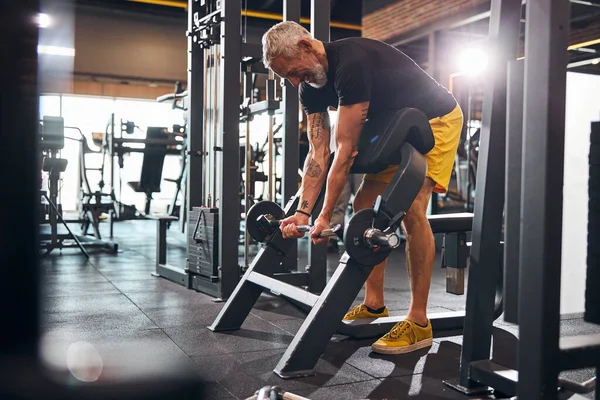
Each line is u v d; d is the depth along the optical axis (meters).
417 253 2.36
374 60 2.18
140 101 11.21
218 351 2.31
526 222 1.42
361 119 2.08
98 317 2.88
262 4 10.70
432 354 2.30
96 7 10.39
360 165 2.18
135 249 6.00
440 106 2.34
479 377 1.80
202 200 3.82
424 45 11.27
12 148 0.84
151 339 2.47
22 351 0.85
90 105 10.95
